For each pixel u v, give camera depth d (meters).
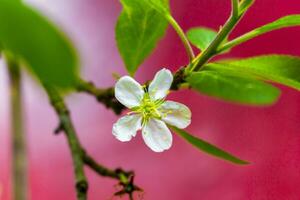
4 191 0.40
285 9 0.41
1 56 0.23
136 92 0.27
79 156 0.28
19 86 0.23
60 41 0.15
